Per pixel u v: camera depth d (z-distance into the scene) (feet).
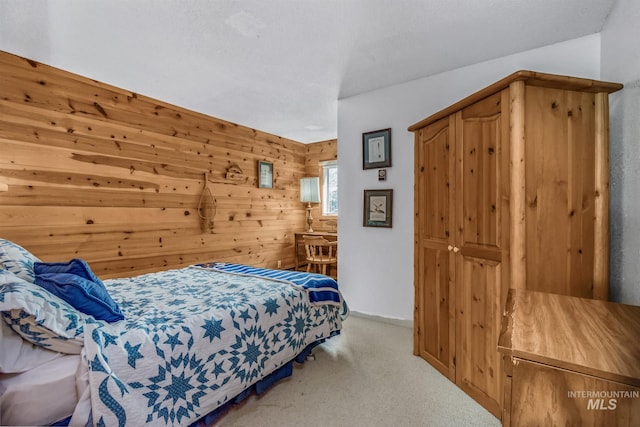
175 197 11.76
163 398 4.35
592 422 2.58
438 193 7.13
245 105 11.73
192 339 4.82
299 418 5.44
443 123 6.97
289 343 6.60
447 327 6.79
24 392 3.57
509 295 4.64
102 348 3.95
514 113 5.11
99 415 3.68
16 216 8.04
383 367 7.29
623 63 5.77
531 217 5.16
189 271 9.08
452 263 6.64
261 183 15.39
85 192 9.29
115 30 6.82
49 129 8.56
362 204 10.77
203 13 6.24
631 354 2.77
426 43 7.47
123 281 7.73
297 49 7.68
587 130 5.37
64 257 8.86
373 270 10.54
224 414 5.51
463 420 5.39
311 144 18.03
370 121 10.52
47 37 7.10
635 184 5.31
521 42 7.49
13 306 3.61
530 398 2.79
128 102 10.28
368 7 6.10
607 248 5.36
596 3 6.10
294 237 17.47
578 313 3.86
